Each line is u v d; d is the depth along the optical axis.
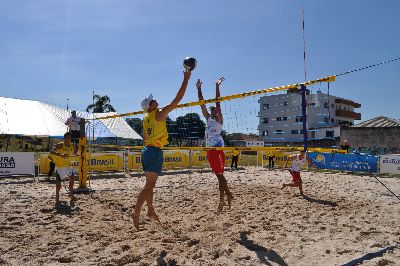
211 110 5.00
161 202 6.55
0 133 15.88
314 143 35.75
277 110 44.00
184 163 16.08
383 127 30.66
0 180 10.96
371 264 3.16
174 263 3.16
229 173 13.87
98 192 7.92
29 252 3.48
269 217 5.21
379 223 4.91
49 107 19.59
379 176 13.16
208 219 5.04
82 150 8.37
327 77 4.32
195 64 3.37
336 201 6.79
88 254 3.42
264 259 3.30
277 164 17.80
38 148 28.41
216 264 3.13
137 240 3.90
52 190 8.44
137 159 14.65
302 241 3.96
